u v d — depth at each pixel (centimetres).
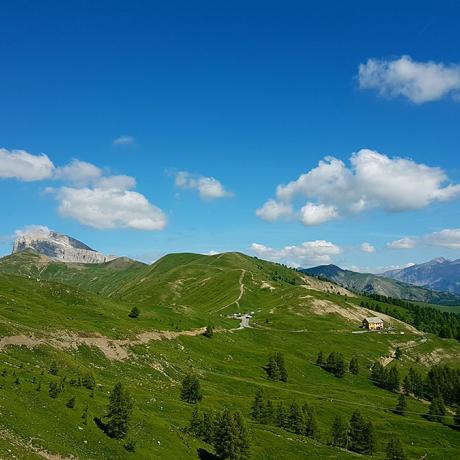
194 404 12719
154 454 7894
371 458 13012
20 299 16812
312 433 14125
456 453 15275
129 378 13262
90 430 7538
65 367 11225
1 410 6750
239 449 9319
